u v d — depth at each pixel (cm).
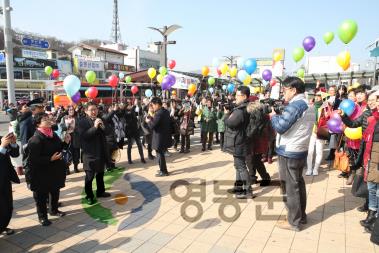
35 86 3444
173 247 368
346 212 455
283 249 357
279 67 1440
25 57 3450
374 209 389
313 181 602
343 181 600
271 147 732
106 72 4338
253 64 824
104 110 851
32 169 416
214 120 927
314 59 2527
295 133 376
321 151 630
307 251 352
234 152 510
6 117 2619
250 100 515
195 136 1255
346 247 359
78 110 719
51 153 425
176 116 897
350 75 1600
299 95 378
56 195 460
